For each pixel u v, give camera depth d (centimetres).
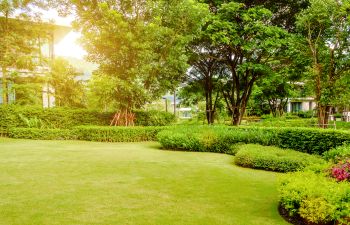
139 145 1305
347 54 1606
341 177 505
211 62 2170
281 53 1778
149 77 1617
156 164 858
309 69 1595
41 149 1112
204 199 559
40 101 1967
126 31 1526
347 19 1538
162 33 1557
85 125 1633
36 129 1512
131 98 1600
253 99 2991
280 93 2659
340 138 896
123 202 527
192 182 674
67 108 1727
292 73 1825
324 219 415
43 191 579
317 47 1631
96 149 1137
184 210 498
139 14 1612
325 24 1588
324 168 595
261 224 451
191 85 2342
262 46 1614
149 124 1738
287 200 461
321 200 419
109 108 1847
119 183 650
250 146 984
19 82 1970
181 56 1650
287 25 1850
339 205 405
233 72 1980
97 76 1539
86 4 1614
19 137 1534
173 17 1638
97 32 1571
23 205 499
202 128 1260
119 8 1590
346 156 704
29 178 674
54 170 757
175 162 898
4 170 748
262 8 1642
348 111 2702
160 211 489
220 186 648
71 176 700
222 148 1113
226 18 1670
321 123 1708
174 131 1232
